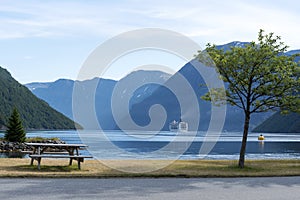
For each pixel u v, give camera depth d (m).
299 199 8.56
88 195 8.50
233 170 13.98
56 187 9.45
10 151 34.69
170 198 8.38
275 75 14.88
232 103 15.69
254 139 76.06
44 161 15.65
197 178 11.88
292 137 89.75
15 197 8.10
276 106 15.44
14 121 39.62
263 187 10.23
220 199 8.41
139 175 11.77
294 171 13.95
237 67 15.20
